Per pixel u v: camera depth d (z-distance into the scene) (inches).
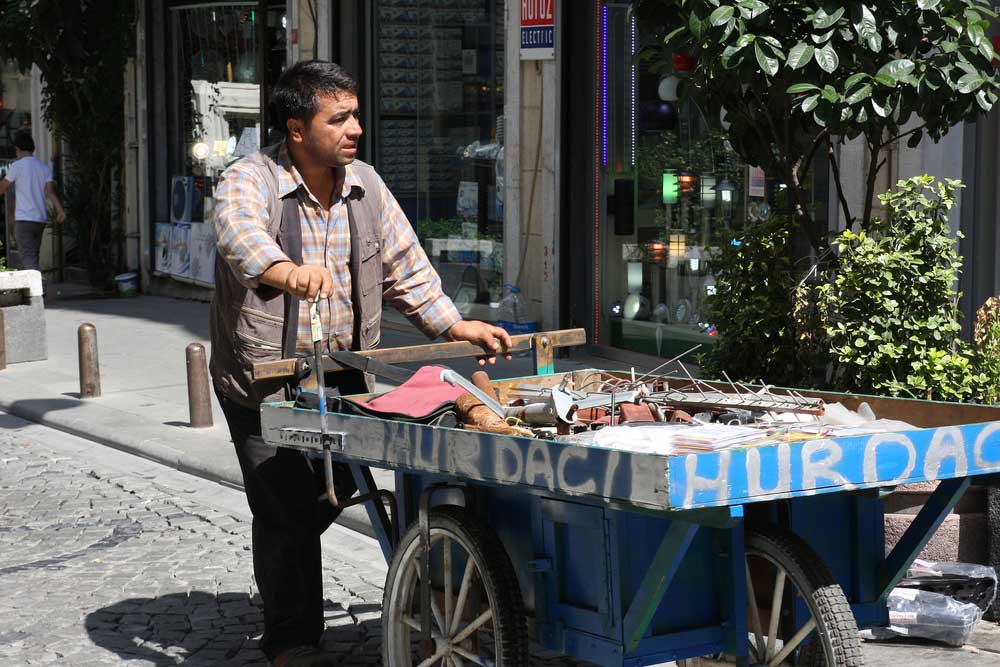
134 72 732.7
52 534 292.4
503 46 499.5
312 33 604.1
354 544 282.8
